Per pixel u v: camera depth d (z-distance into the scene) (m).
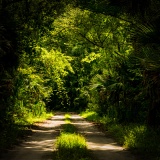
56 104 70.06
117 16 19.12
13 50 14.95
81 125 27.66
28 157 11.37
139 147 13.16
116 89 21.09
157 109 17.80
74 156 10.68
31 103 32.50
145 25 10.14
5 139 14.52
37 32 22.89
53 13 21.67
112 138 17.78
